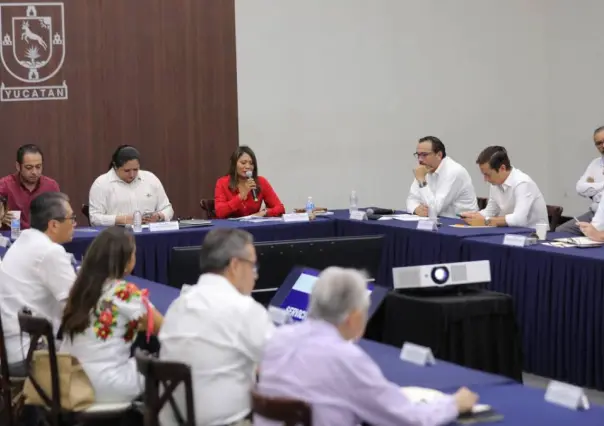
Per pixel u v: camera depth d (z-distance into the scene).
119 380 4.27
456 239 7.04
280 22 10.74
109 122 9.98
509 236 6.57
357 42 11.16
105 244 4.29
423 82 11.55
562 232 7.38
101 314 4.25
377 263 5.01
